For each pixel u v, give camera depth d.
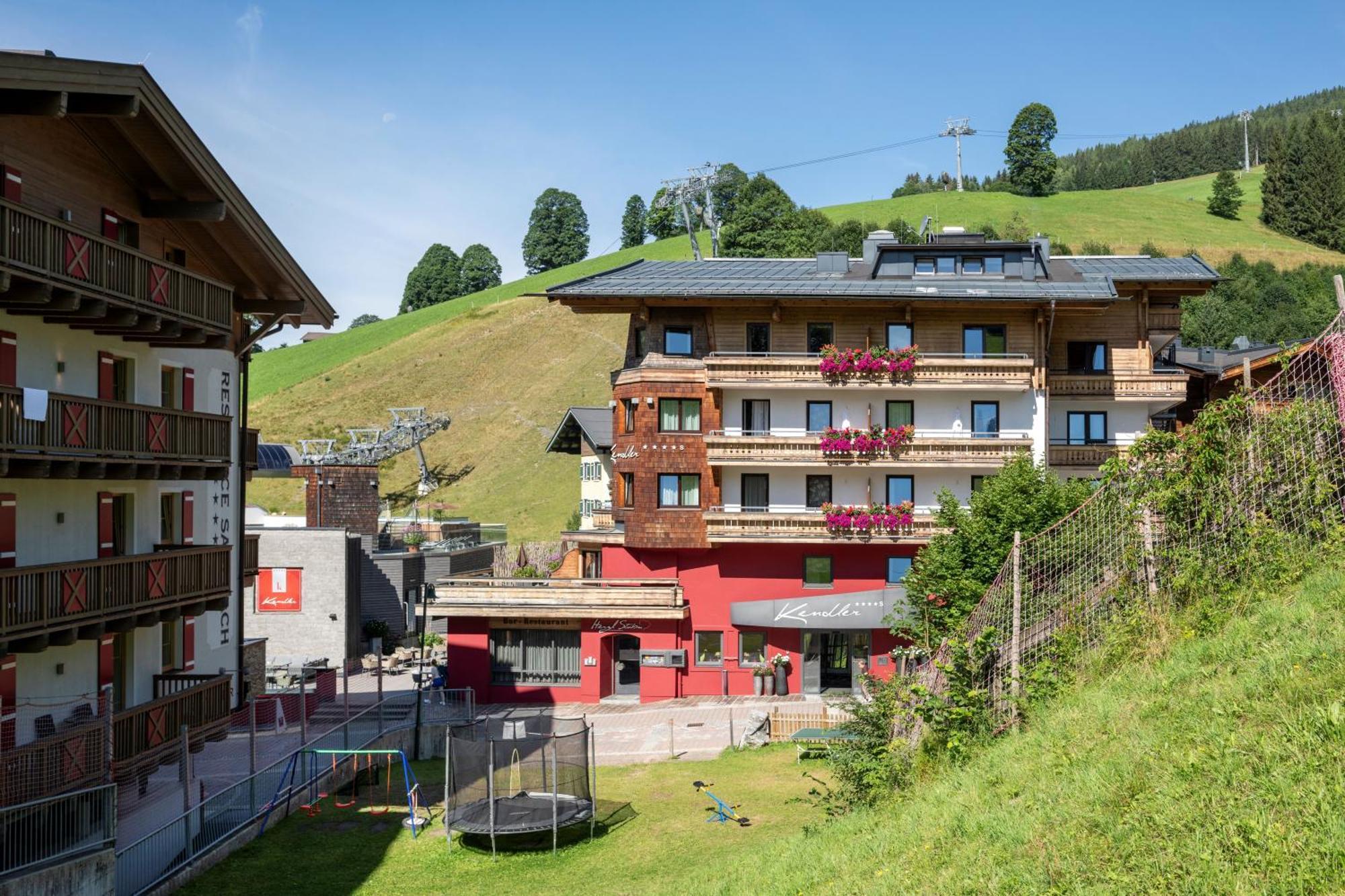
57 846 17.94
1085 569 17.89
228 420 28.09
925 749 17.45
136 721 23.47
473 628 43.03
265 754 29.25
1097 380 43.28
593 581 42.69
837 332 42.47
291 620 47.84
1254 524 16.11
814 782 29.27
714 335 42.56
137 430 23.64
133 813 23.20
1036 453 41.84
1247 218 156.12
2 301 19.92
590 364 122.25
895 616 40.22
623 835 25.45
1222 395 51.00
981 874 11.60
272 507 102.69
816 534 41.53
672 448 42.66
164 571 25.06
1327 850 8.83
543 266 189.25
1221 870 9.29
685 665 42.56
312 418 121.88
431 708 36.91
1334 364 16.31
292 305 31.64
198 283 25.73
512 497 99.38
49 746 19.69
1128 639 16.20
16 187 21.66
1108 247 132.88
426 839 25.62
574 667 43.06
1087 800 11.93
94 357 24.95
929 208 156.25
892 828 14.98
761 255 118.25
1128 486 17.53
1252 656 13.28
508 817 25.33
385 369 131.62
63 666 23.77
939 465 41.06
